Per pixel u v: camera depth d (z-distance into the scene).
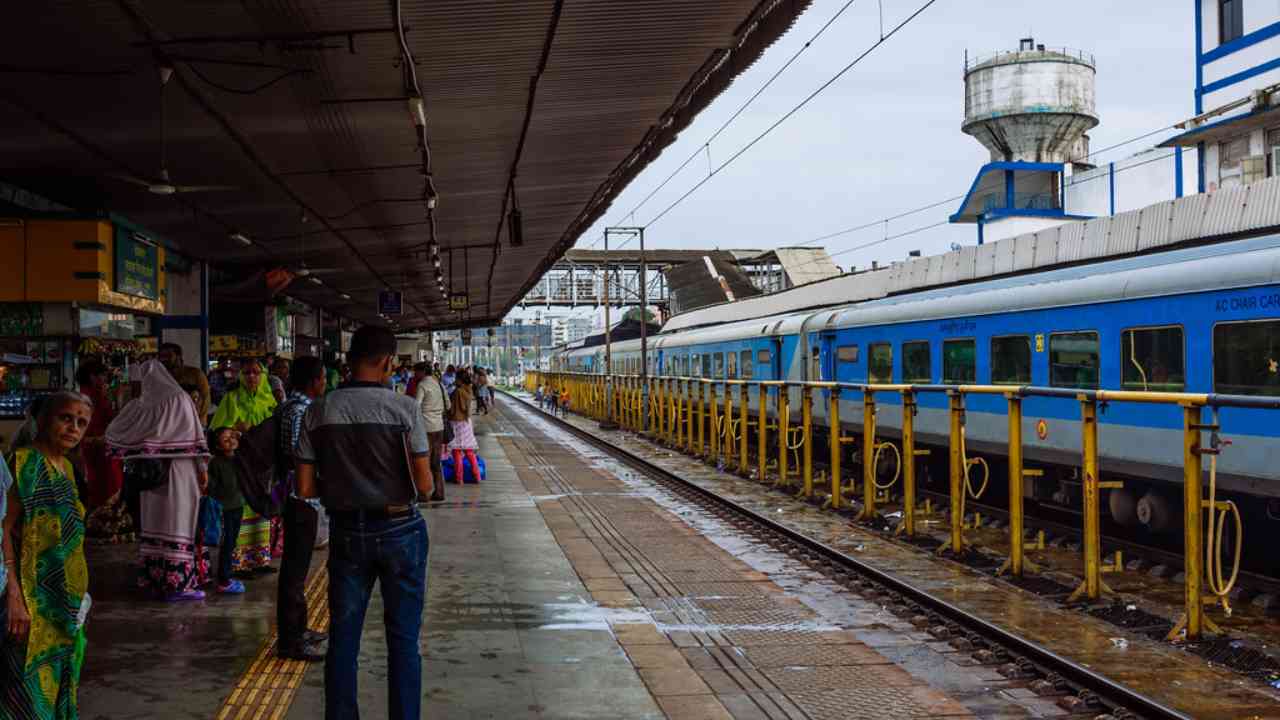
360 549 4.60
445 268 29.62
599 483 17.23
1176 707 5.64
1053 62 39.84
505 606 7.69
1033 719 5.55
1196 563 7.07
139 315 15.16
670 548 10.73
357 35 8.23
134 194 13.94
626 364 44.69
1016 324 13.18
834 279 22.64
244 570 8.31
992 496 15.40
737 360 25.80
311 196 15.66
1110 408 11.21
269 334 23.98
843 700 5.74
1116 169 34.84
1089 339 11.75
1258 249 9.52
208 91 9.51
